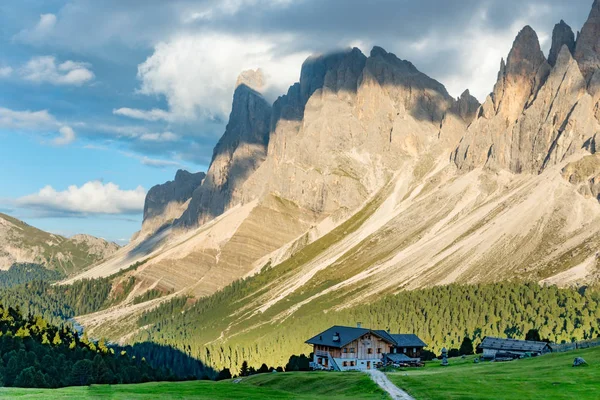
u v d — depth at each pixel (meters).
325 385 119.31
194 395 100.06
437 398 93.69
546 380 100.56
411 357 188.88
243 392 104.94
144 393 100.44
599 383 95.69
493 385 100.31
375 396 99.12
